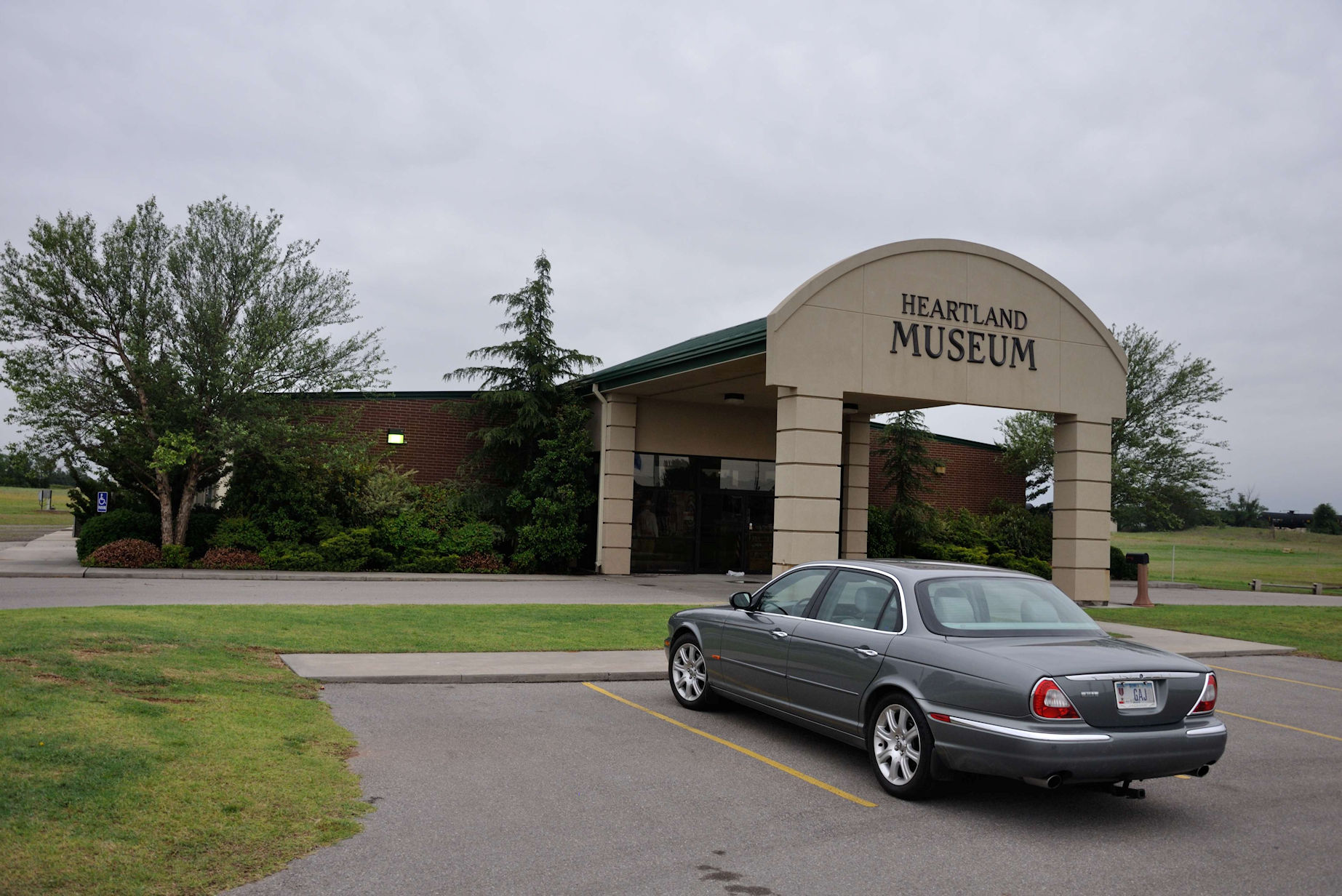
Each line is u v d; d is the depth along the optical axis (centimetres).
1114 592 2845
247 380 2278
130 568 2188
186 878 477
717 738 850
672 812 636
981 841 599
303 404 2447
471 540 2577
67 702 722
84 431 2223
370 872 506
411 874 506
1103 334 2238
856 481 2739
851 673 737
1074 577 2211
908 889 516
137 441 2216
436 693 993
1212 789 748
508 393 2658
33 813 514
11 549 2942
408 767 713
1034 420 3675
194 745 673
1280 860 582
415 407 2766
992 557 3031
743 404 2777
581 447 2662
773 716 856
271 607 1486
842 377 1939
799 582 856
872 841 594
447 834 572
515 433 2683
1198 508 3762
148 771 603
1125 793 662
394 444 2736
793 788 703
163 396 2219
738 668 889
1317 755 880
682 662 994
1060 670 615
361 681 1014
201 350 2280
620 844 571
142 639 1031
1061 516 2258
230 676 933
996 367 2109
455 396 2798
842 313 1950
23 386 2145
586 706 966
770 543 2875
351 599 1783
